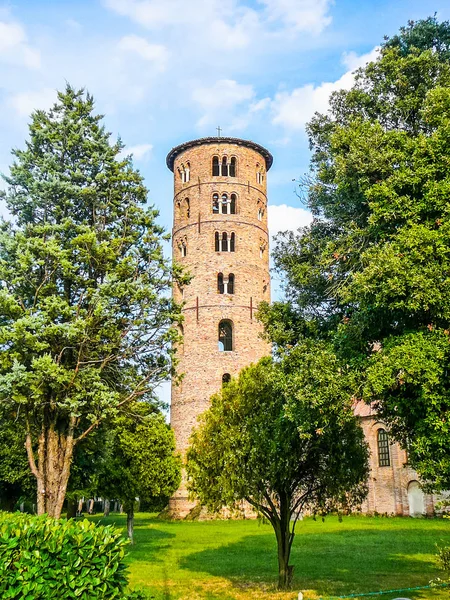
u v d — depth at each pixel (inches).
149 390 893.8
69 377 775.1
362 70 791.1
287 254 844.6
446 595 698.8
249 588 774.5
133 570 914.1
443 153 595.8
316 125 861.8
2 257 844.6
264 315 838.5
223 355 2194.9
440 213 576.7
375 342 652.7
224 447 762.8
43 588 372.8
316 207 845.8
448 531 1512.1
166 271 920.3
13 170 882.1
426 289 526.6
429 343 529.3
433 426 516.4
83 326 765.3
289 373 695.1
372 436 2261.3
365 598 692.7
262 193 2487.7
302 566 962.7
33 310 799.7
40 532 390.3
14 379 727.1
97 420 812.6
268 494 826.8
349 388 602.9
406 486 2106.3
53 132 910.4
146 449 1266.0
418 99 697.6
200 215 2345.0
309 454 798.5
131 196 948.0
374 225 627.2
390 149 637.9
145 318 876.0
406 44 825.5
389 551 1133.7
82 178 906.1
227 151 2412.6
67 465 826.8
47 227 818.8
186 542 1328.7
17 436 1152.8
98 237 898.1
